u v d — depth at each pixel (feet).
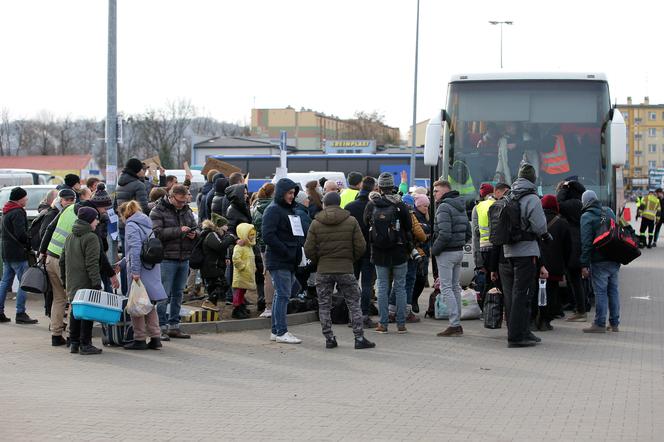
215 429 23.09
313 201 45.01
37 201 64.13
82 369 32.01
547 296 41.29
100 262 35.40
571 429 22.90
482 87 50.19
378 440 21.91
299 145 385.09
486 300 41.55
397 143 385.09
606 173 48.73
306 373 31.17
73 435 22.48
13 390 28.25
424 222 46.16
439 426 23.32
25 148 337.31
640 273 71.77
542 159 49.26
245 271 41.96
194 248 41.42
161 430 22.99
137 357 34.42
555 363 32.94
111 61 50.11
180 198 37.93
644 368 31.86
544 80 49.78
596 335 40.06
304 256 42.57
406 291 43.73
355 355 34.88
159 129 278.46
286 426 23.39
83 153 344.08
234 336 39.60
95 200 36.58
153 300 36.11
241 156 152.87
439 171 50.67
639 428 22.93
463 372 31.24
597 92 49.32
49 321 44.60
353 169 147.13
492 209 36.96
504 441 21.74
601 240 39.70
